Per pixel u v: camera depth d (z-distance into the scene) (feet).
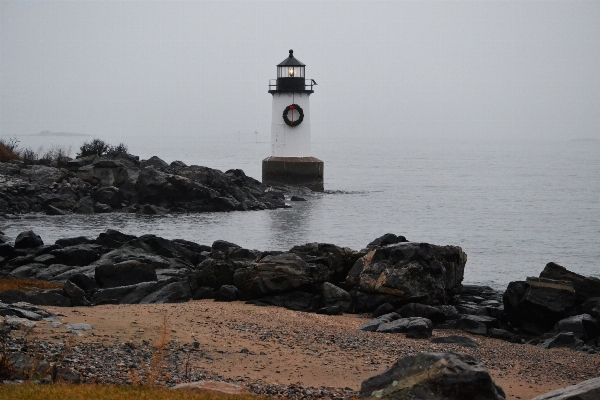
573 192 308.81
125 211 209.26
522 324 90.89
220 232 178.81
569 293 90.43
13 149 262.47
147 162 256.32
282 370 58.18
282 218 206.08
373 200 257.34
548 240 175.42
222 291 93.76
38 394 38.78
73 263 116.16
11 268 116.16
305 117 269.44
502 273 135.33
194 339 65.41
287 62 268.41
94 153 260.01
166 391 42.06
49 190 212.02
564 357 72.90
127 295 93.04
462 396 39.45
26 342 54.13
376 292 92.12
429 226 197.26
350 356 64.75
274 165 268.82
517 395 56.75
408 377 41.09
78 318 68.80
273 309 88.53
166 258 119.14
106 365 52.03
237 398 41.55
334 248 101.35
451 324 86.63
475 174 431.84
